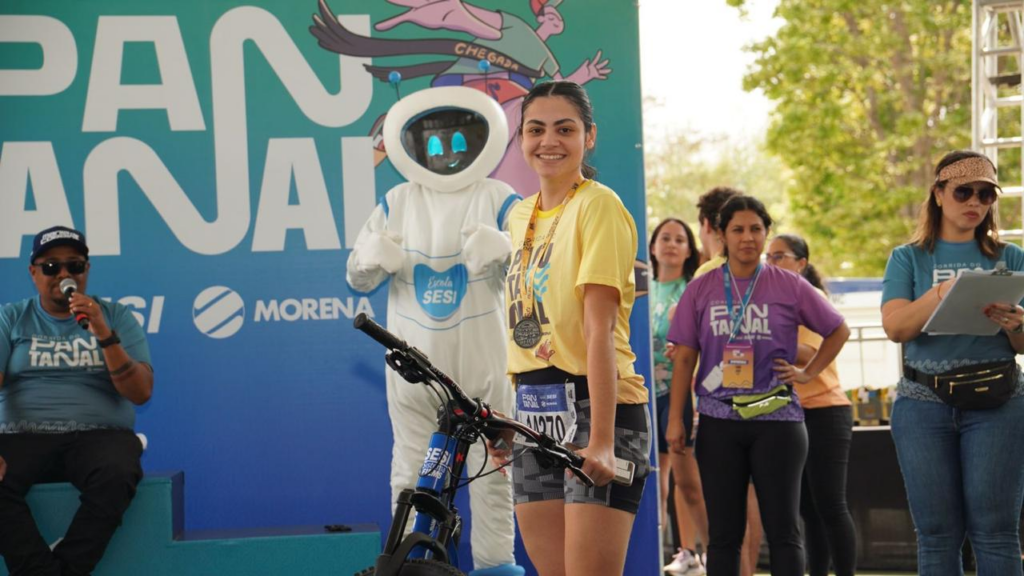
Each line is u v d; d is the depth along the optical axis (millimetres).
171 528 4527
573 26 5098
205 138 4996
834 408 5188
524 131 3287
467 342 4652
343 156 5043
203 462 4973
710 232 6105
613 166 5078
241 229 5008
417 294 4707
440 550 2662
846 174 17953
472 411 2725
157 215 4977
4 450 4422
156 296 4969
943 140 18141
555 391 3172
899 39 17344
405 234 4781
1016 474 4035
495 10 5090
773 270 4688
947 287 4066
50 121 4934
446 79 5086
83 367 4566
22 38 4926
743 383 4484
